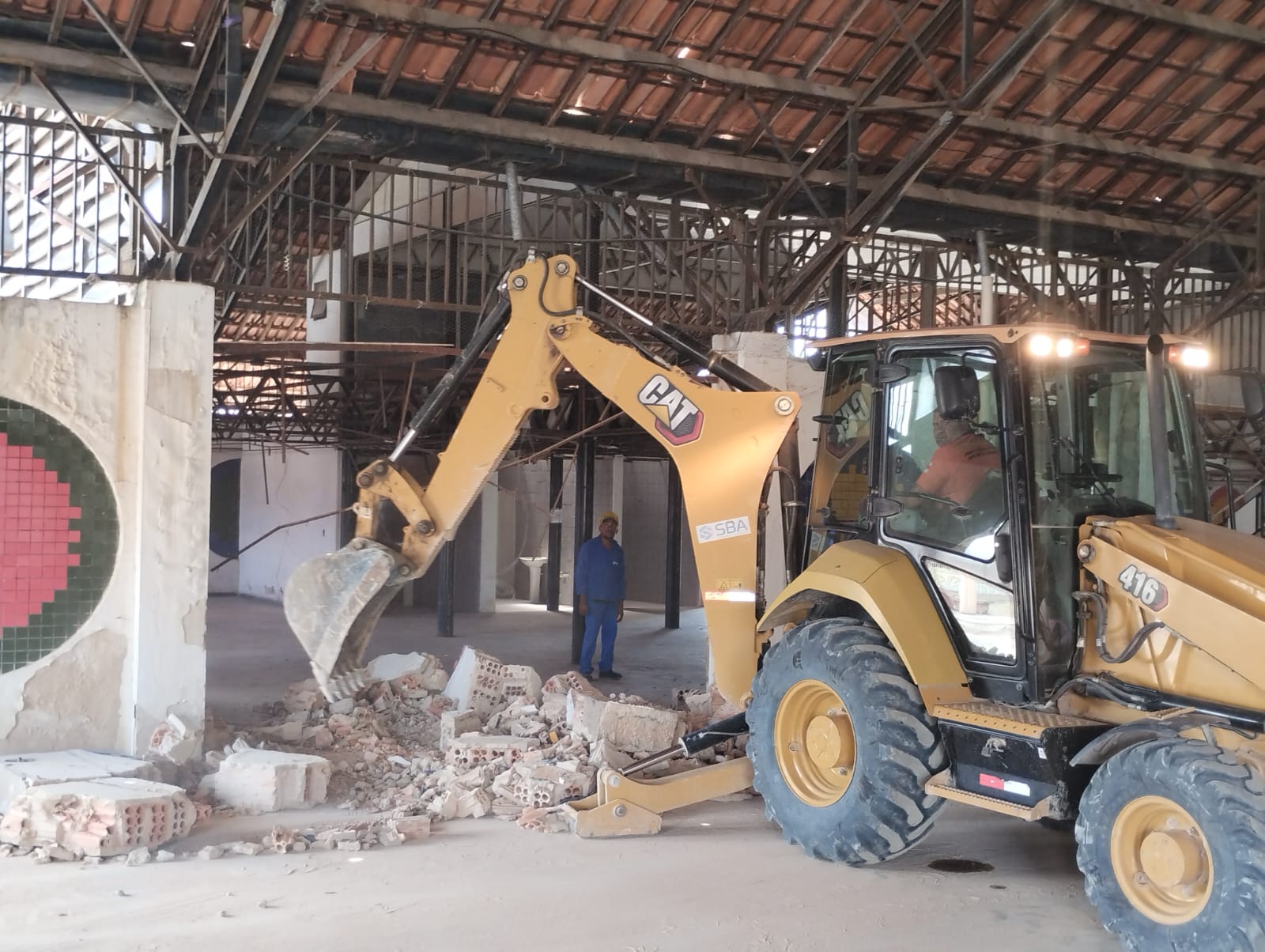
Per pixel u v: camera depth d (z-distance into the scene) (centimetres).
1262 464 1049
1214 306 1212
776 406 605
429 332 1316
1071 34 859
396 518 1570
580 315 606
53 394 664
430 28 714
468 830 598
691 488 612
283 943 437
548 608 1712
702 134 872
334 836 565
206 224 675
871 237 903
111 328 680
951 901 497
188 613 687
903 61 839
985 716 483
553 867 536
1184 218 1098
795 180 903
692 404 609
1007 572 503
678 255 1112
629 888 508
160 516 682
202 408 695
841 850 532
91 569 674
